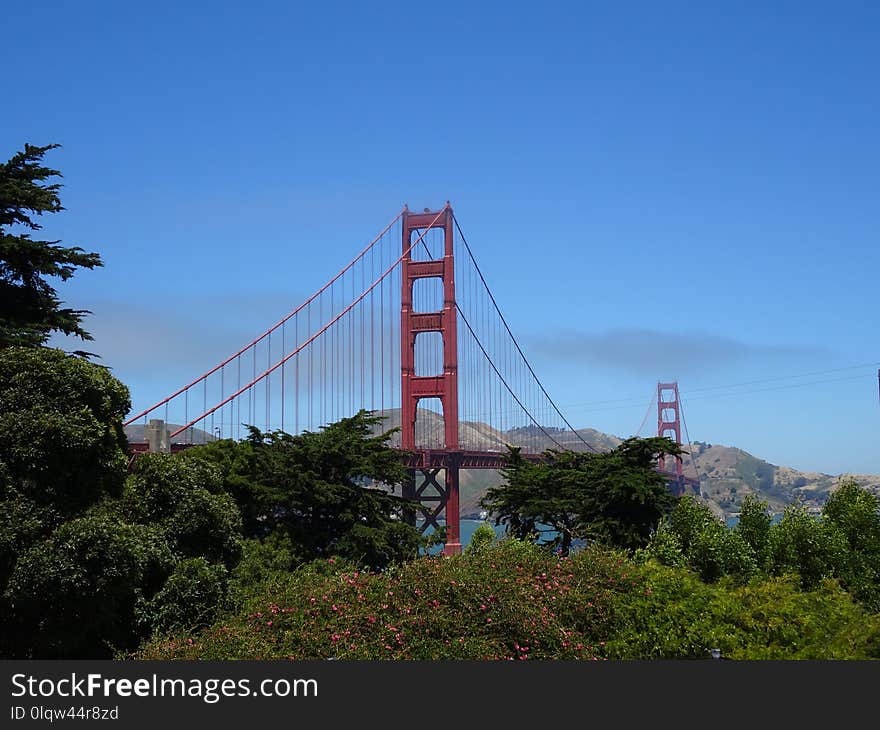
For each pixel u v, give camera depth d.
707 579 27.70
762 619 19.25
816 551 28.47
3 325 31.47
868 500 31.16
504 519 47.62
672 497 42.22
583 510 42.84
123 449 27.17
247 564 32.56
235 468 40.19
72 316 34.41
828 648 18.08
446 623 17.69
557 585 19.64
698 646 18.27
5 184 32.44
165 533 25.50
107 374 26.20
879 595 27.62
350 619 17.83
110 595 22.41
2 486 22.70
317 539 39.62
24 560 21.62
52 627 22.17
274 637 17.80
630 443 44.81
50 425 22.92
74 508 23.91
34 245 32.44
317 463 40.31
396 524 40.62
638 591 19.62
